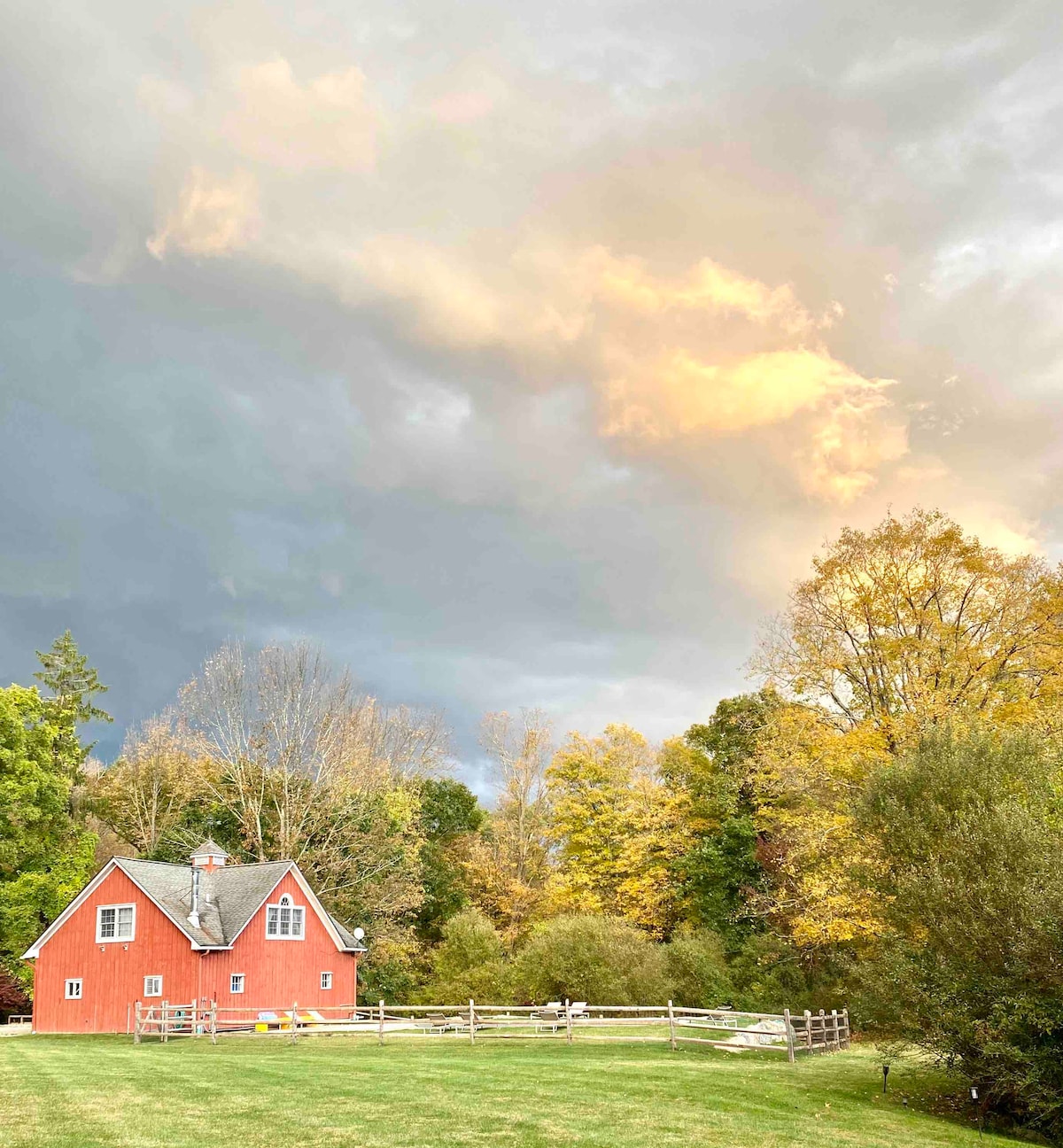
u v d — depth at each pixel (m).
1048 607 37.03
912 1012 20.62
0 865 51.47
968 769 23.52
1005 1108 20.41
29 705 54.00
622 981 38.72
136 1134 14.91
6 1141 14.28
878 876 23.83
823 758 38.78
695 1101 19.09
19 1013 51.47
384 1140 14.67
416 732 78.50
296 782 58.19
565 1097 19.05
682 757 61.53
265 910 44.50
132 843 65.06
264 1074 22.34
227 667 58.88
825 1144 15.79
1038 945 18.61
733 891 53.28
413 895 58.72
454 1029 37.41
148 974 41.59
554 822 66.12
